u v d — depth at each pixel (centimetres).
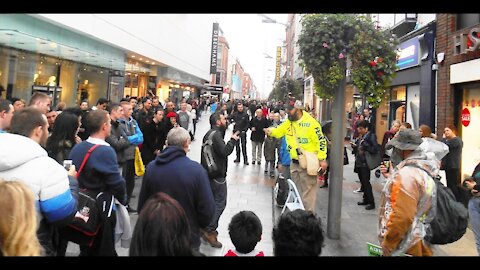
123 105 467
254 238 207
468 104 650
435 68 729
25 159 206
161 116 617
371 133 589
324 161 436
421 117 796
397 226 211
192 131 1264
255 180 770
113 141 433
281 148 522
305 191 443
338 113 410
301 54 371
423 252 215
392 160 256
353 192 703
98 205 262
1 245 144
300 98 1900
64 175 220
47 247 213
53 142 306
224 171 416
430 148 236
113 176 273
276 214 483
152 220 145
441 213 222
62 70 830
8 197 149
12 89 782
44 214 211
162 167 261
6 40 643
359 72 349
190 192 254
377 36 340
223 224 475
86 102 585
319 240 161
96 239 264
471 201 354
